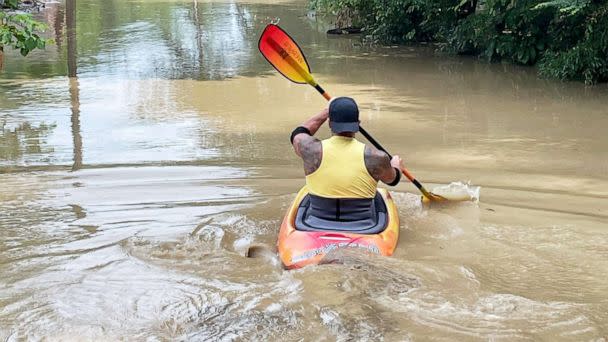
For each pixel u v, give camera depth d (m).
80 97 10.96
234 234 5.47
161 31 18.23
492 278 4.65
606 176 7.13
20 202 6.23
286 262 4.71
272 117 9.73
